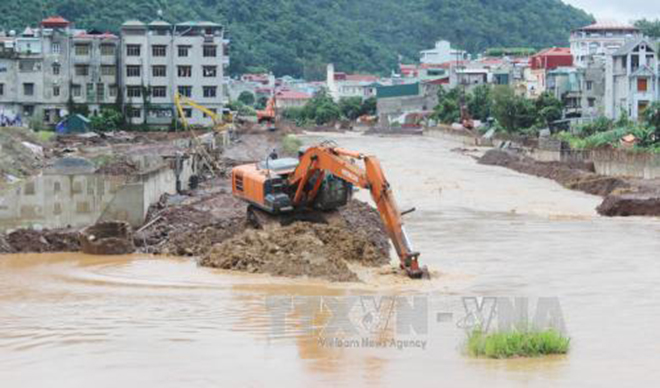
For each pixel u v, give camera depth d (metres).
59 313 29.20
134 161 79.75
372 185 35.47
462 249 44.09
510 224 53.47
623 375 21.67
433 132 160.38
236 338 25.45
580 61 172.75
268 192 40.06
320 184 39.47
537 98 131.25
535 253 42.94
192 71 124.62
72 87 124.19
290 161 41.31
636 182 69.12
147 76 124.12
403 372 21.88
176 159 60.00
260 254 37.69
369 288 33.50
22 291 33.41
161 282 34.97
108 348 24.34
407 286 33.97
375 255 38.38
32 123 118.12
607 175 77.00
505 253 42.94
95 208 57.16
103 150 94.44
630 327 27.42
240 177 42.03
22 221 51.28
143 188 46.62
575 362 22.95
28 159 80.44
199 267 38.06
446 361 22.98
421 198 67.38
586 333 26.55
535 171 86.25
